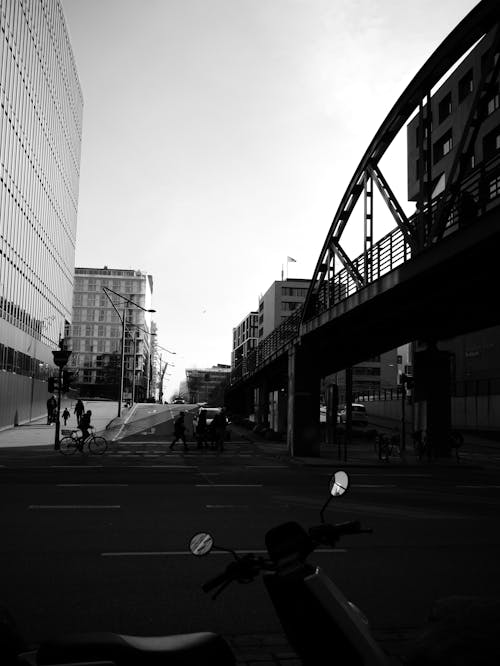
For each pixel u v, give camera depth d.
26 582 6.92
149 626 5.54
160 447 33.25
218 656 2.71
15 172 44.59
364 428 47.00
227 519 11.19
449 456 31.45
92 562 7.89
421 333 29.08
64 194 67.69
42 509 12.00
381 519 11.65
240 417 63.75
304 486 17.17
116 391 144.25
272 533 2.91
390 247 21.86
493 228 15.28
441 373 31.95
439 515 12.29
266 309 134.38
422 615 5.93
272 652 4.85
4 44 40.47
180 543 9.10
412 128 57.84
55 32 59.72
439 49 18.45
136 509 12.20
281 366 44.69
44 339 57.94
